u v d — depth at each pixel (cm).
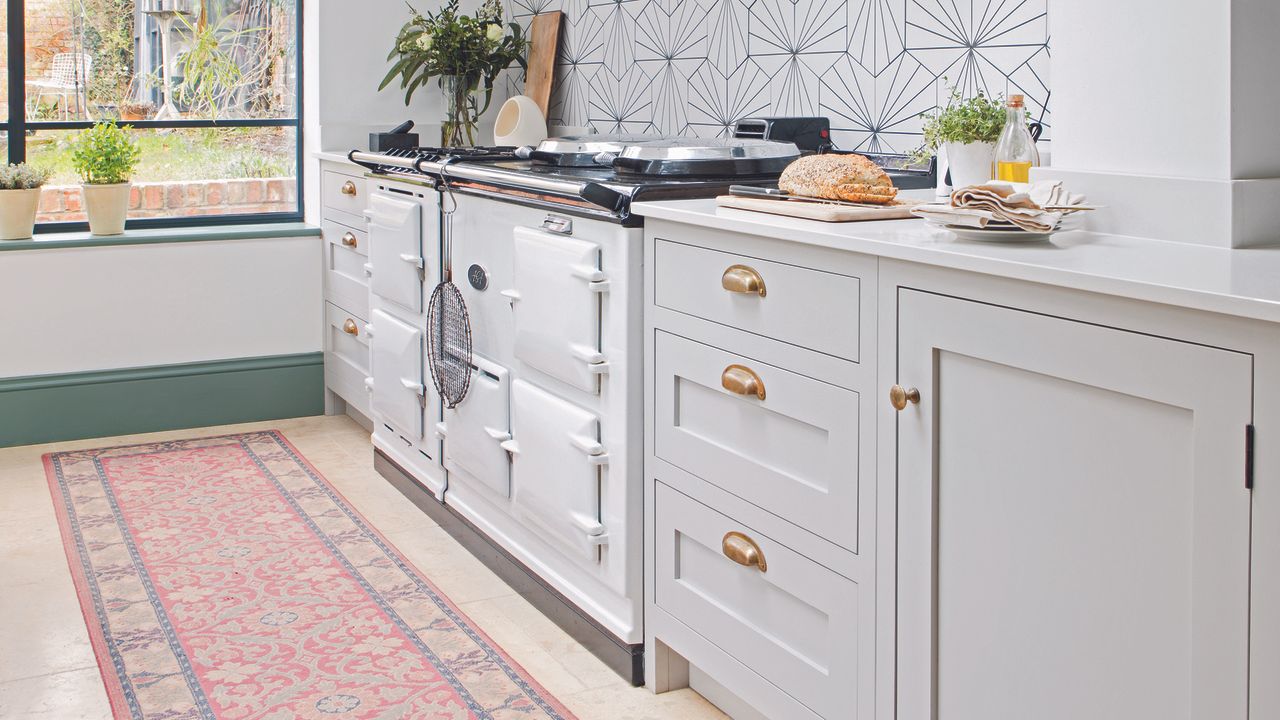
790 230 166
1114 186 159
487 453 267
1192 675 119
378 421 349
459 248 279
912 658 156
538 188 229
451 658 229
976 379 143
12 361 375
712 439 195
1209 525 116
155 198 411
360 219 369
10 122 389
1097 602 130
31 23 388
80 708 208
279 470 355
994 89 238
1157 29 155
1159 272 123
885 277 154
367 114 416
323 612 251
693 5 325
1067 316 129
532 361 243
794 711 180
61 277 379
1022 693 140
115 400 390
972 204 151
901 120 260
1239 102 146
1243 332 111
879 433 157
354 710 207
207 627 242
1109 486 127
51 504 320
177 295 397
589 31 379
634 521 216
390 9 414
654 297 206
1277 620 110
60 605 253
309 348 420
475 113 410
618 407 215
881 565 159
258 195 427
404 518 313
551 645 237
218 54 414
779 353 175
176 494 330
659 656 216
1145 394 121
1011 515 139
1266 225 146
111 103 403
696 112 328
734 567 192
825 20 279
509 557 267
